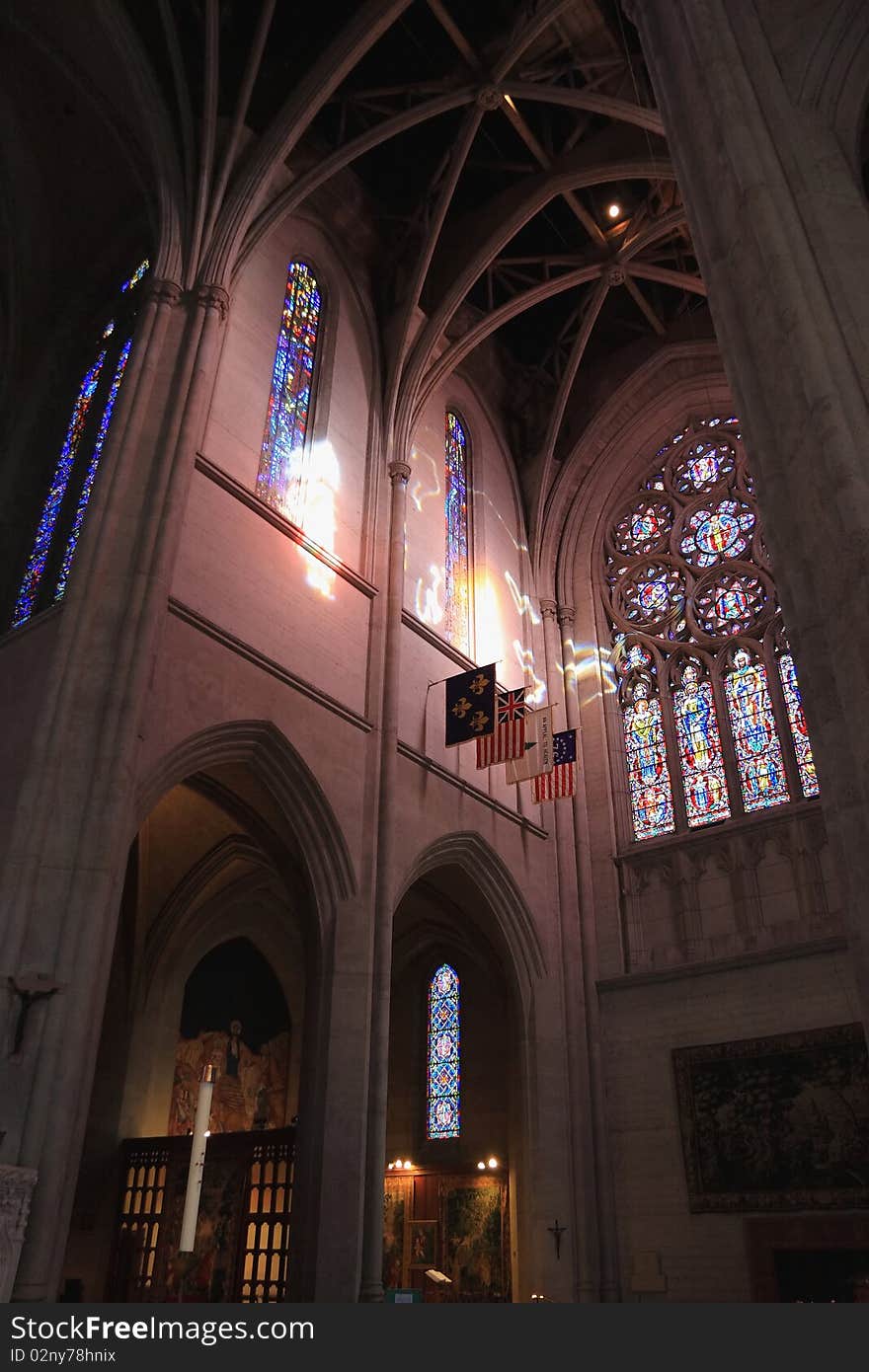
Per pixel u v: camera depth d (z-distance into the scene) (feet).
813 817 60.03
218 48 57.41
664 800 68.33
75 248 72.28
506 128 72.54
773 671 65.87
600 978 64.69
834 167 28.19
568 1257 56.08
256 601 50.98
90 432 61.87
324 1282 41.45
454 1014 73.41
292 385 61.77
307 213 67.77
